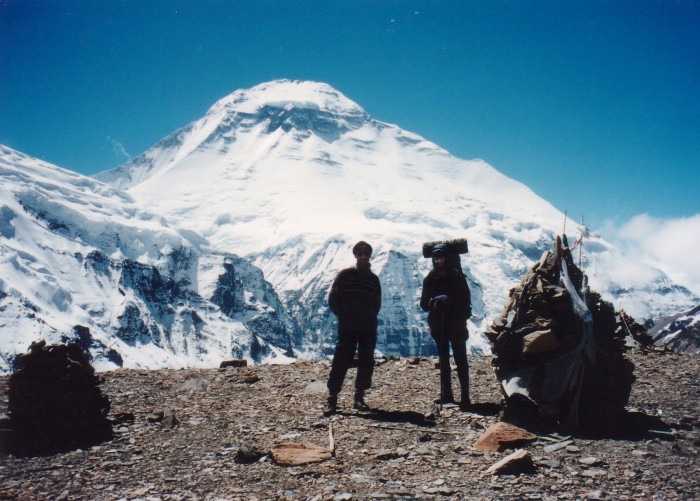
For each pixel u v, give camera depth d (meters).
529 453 6.02
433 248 8.09
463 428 6.98
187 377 10.26
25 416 6.63
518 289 7.30
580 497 5.11
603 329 7.09
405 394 8.80
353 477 5.64
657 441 6.38
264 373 10.69
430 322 8.11
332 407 7.77
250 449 6.20
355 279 8.00
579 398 6.89
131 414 7.69
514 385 6.99
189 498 5.28
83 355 7.09
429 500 5.14
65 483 5.65
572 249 7.40
